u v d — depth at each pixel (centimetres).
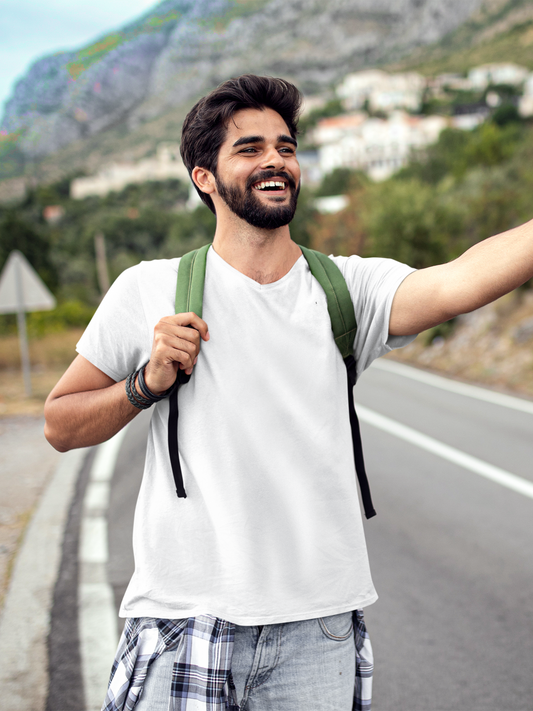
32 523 454
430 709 250
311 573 139
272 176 137
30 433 759
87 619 314
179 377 136
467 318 1404
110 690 142
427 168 4097
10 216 4381
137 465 602
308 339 141
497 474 558
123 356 145
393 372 1255
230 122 138
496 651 289
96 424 142
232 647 135
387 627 313
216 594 137
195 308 137
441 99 18738
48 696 253
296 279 144
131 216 7938
